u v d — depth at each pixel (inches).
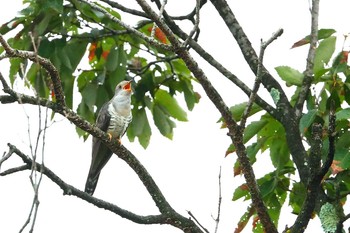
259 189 410.3
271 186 437.4
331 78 419.5
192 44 474.6
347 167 395.9
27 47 504.7
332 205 387.2
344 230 392.2
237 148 378.9
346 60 417.7
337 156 399.5
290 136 430.3
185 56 382.3
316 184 364.2
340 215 387.9
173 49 386.0
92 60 537.6
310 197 367.2
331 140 354.0
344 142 403.5
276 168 444.5
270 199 447.5
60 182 377.4
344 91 419.5
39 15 500.7
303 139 439.5
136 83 556.4
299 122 420.2
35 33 500.4
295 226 370.9
